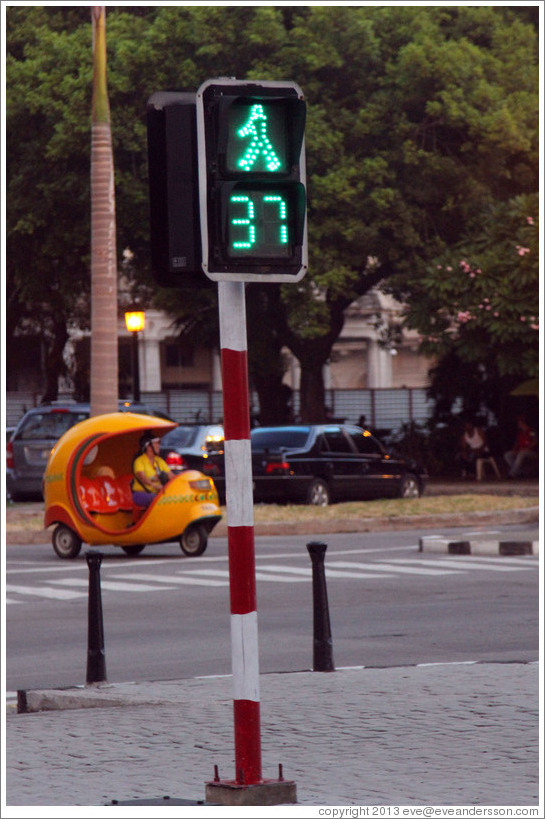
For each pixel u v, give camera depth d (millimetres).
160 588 40062
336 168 87188
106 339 60125
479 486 87250
